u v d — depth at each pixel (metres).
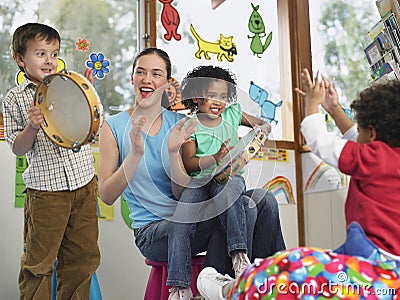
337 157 1.35
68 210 1.99
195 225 1.66
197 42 2.82
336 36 2.91
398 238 1.25
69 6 2.60
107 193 1.72
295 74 3.01
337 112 1.55
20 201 2.33
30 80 2.05
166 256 1.74
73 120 1.83
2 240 2.28
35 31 2.02
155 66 1.94
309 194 2.90
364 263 1.11
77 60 2.59
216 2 2.85
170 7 2.77
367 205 1.29
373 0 2.76
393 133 1.36
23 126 2.02
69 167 2.00
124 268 2.48
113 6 2.69
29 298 1.92
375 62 2.44
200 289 1.54
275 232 1.75
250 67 2.95
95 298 2.12
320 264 1.11
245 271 1.17
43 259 1.92
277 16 3.07
